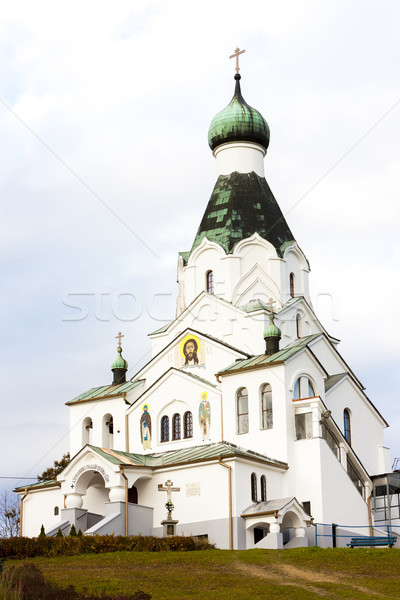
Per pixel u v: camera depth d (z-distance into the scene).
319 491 60.53
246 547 56.66
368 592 40.00
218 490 57.78
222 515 57.16
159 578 42.53
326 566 45.47
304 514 58.38
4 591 35.16
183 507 58.94
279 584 41.41
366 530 63.31
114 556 47.84
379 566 45.00
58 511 63.94
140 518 59.06
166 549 50.97
